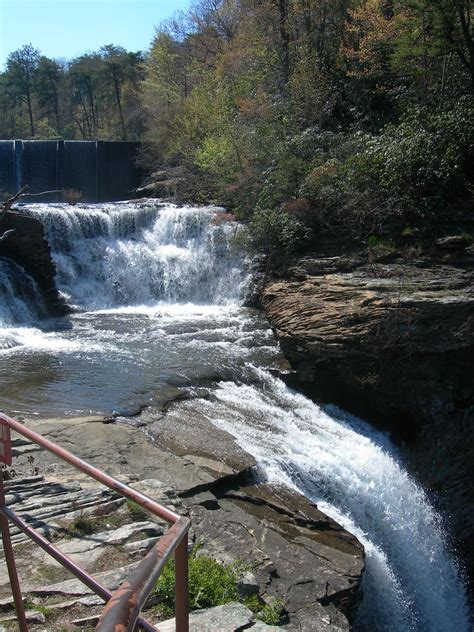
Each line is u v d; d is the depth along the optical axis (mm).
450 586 12078
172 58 39844
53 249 20562
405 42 22172
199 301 21406
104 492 7305
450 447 13891
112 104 67125
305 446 11227
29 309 18141
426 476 13422
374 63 24375
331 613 6805
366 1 25844
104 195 33469
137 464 9195
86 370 13602
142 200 28328
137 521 6648
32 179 32531
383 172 18219
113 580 5129
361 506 10766
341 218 18500
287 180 20594
